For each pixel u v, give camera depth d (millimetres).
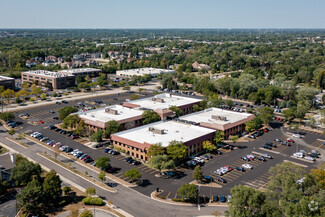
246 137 150250
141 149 118938
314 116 192250
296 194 76938
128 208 85500
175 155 110812
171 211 84375
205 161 119688
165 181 102188
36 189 83000
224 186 98750
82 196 91500
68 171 108438
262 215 73688
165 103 193500
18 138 143375
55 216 80875
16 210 84125
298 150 132250
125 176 105500
